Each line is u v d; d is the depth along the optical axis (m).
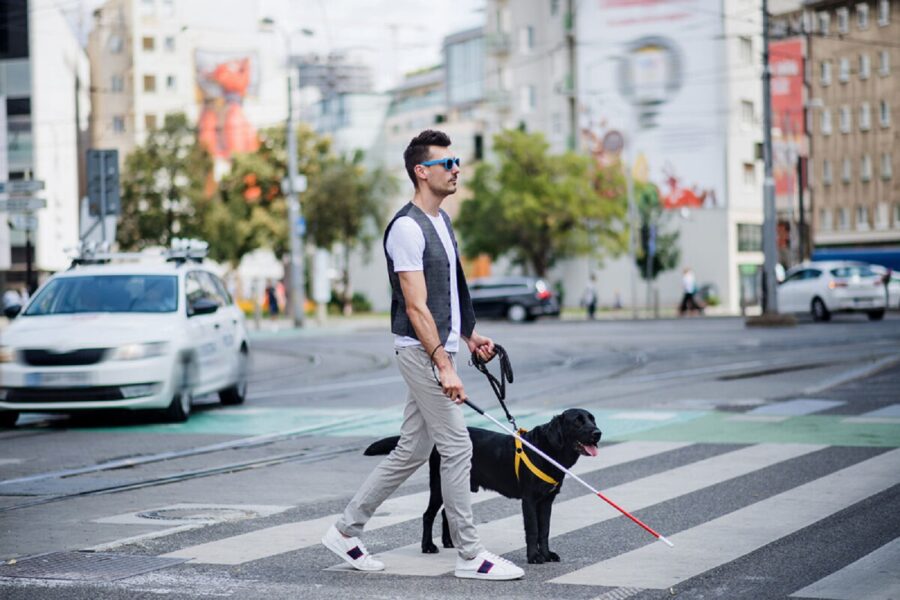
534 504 6.08
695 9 71.31
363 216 70.19
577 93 71.75
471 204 66.38
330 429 13.27
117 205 22.42
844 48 80.81
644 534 6.96
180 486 9.39
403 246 5.83
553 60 79.00
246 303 75.62
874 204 79.94
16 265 67.69
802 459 9.88
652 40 72.75
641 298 73.50
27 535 7.36
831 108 81.88
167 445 12.20
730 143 70.50
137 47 92.56
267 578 5.97
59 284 15.14
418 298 5.80
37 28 68.62
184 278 15.34
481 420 13.59
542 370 20.91
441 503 6.46
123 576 6.06
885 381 16.78
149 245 62.50
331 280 80.44
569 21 76.81
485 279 48.91
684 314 52.38
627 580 5.78
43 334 13.78
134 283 15.09
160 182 62.72
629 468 9.61
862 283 36.94
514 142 63.16
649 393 16.09
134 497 8.88
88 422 14.69
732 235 70.62
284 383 20.25
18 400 13.56
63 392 13.52
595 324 42.41
